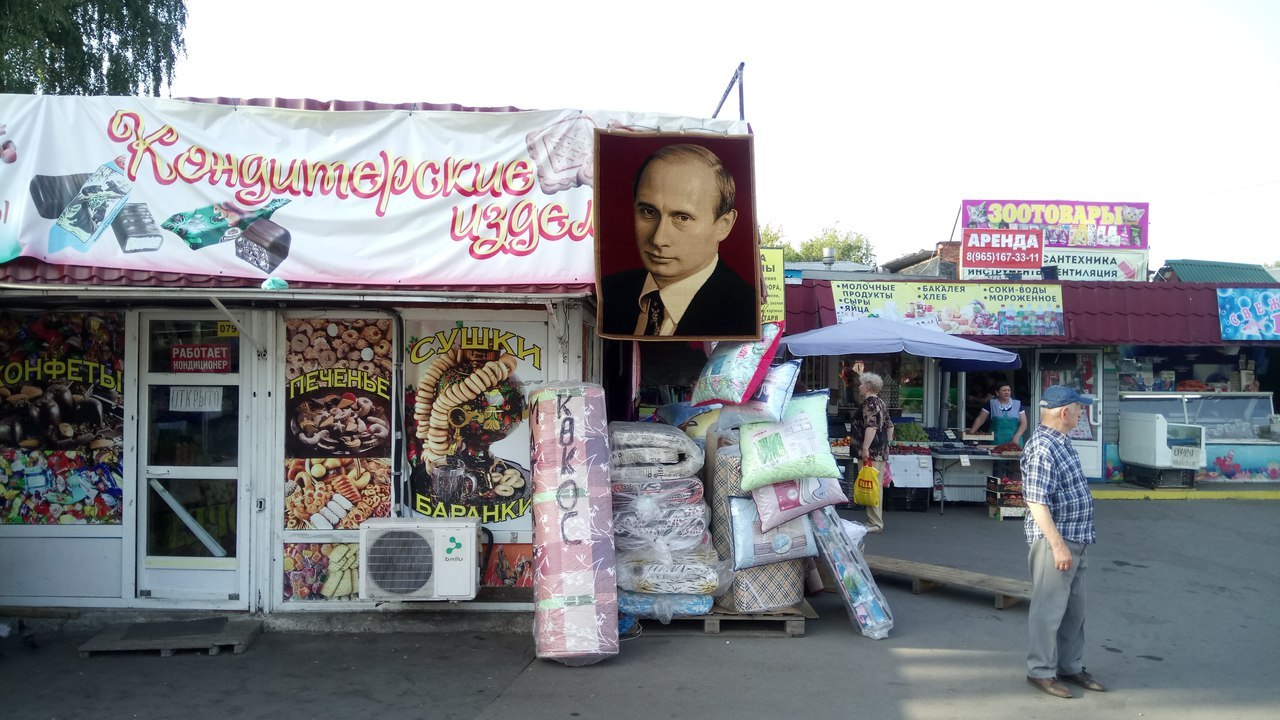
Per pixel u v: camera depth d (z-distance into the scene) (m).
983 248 14.34
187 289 5.46
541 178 5.75
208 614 6.17
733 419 6.12
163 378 6.23
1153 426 12.43
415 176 5.70
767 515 5.91
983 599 7.08
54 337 6.23
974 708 4.77
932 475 11.28
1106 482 13.09
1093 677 5.29
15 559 6.19
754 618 5.99
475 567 5.85
